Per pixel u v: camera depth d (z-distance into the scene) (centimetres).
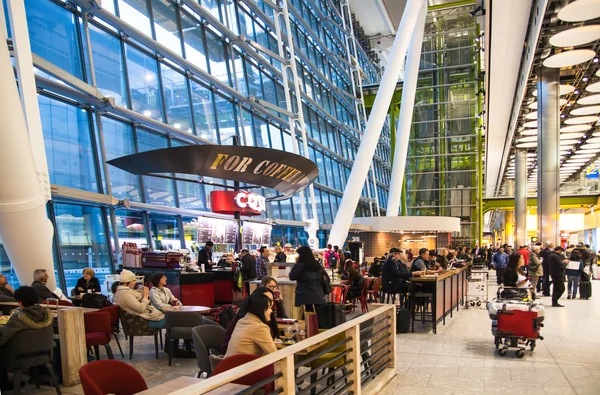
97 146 1127
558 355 707
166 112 1395
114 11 1235
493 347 761
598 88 1759
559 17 1257
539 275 1456
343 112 3067
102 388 335
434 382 572
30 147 659
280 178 1131
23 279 746
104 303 793
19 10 753
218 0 1770
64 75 970
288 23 2006
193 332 468
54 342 576
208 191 1580
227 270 1150
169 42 1446
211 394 306
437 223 2338
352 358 466
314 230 2067
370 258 2262
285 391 317
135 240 1236
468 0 3244
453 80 3347
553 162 1764
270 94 2053
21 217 672
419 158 3381
